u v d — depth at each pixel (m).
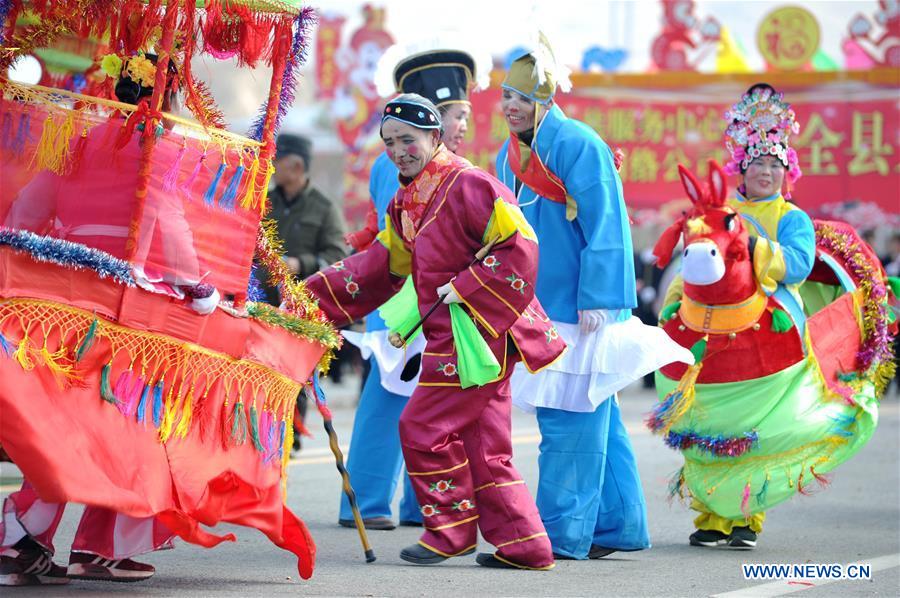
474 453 8.34
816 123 26.39
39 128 6.94
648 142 26.98
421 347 10.23
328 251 13.62
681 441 9.97
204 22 7.54
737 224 9.85
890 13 26.09
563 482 8.98
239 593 7.35
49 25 7.36
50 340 6.60
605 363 8.98
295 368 7.86
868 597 7.86
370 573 8.15
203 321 7.20
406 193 8.40
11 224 7.00
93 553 7.35
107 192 7.03
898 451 16.55
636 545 9.27
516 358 8.29
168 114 7.16
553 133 9.19
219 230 7.40
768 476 9.78
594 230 9.04
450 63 10.48
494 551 9.41
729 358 9.91
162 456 6.98
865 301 10.55
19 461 6.40
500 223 8.01
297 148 13.54
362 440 10.39
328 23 29.66
